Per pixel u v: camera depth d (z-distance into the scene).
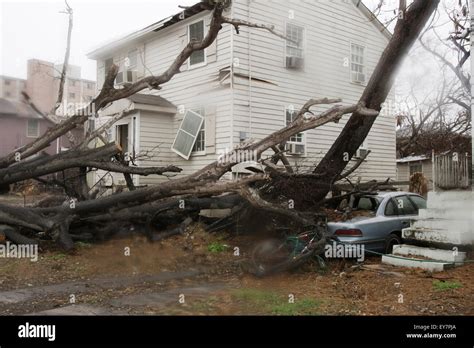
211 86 15.60
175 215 11.94
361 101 10.85
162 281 8.05
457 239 9.09
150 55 18.39
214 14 9.27
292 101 16.39
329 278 8.24
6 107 13.34
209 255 10.12
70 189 12.15
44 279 7.93
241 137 14.95
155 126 16.91
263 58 15.62
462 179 11.42
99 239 10.89
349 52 18.25
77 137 20.03
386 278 8.12
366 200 10.94
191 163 16.23
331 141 17.66
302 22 16.72
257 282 8.01
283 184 11.24
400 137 33.66
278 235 10.91
